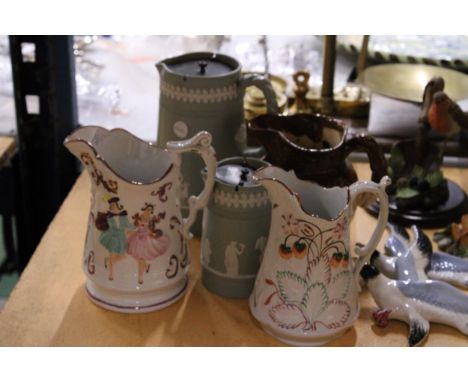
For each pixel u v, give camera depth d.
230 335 0.90
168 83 1.00
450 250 1.05
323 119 0.98
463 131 1.29
